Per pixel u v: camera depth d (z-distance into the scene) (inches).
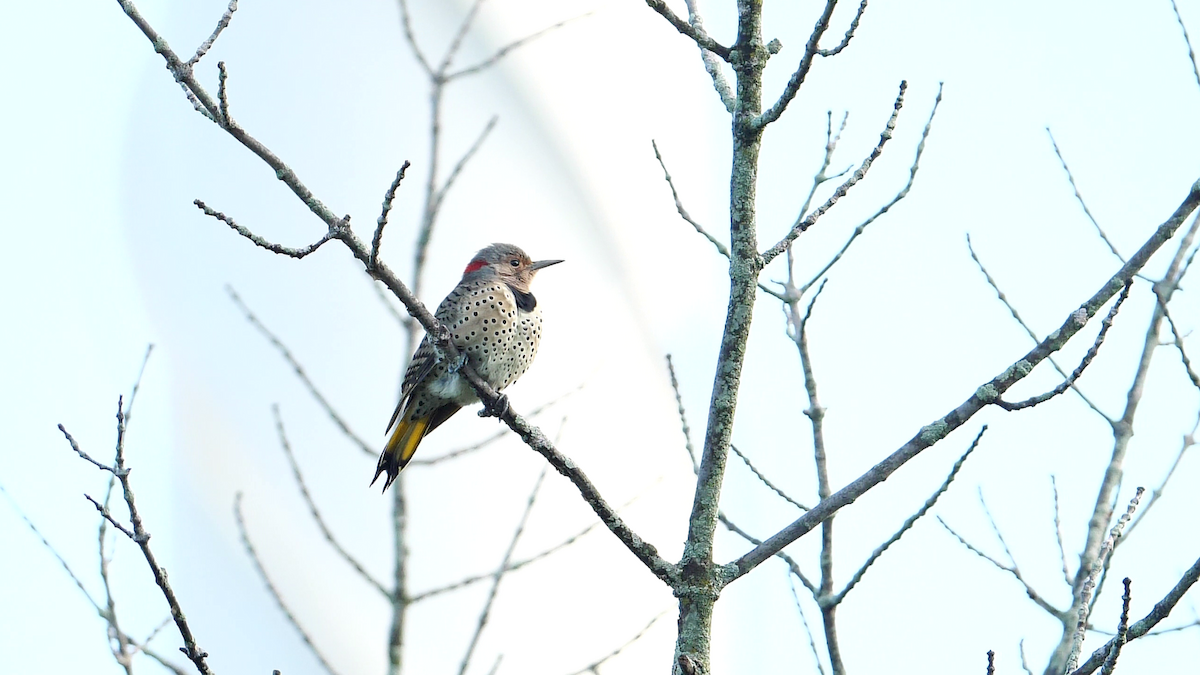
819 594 352.2
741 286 286.5
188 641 277.9
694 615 281.6
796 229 290.0
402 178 286.4
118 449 284.2
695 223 358.6
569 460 299.9
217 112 279.1
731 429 289.7
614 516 288.8
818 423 369.7
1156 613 251.6
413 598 424.2
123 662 332.2
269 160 285.0
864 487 283.6
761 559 286.7
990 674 260.7
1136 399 378.3
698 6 319.3
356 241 295.6
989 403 280.8
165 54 275.1
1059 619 346.3
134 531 279.0
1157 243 282.0
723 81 309.1
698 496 288.5
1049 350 281.3
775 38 290.8
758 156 288.4
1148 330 383.6
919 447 284.2
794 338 375.2
